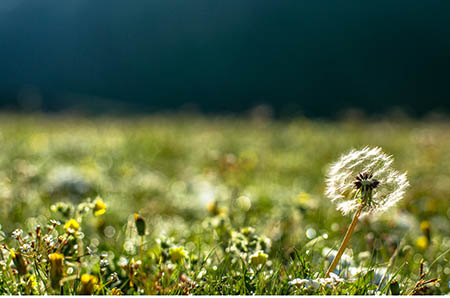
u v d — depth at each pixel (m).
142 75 96.75
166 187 7.48
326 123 20.31
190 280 2.88
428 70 79.38
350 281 2.88
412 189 6.55
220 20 112.44
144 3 122.31
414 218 5.02
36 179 6.61
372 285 2.87
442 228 5.11
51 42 109.88
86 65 101.12
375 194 2.64
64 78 96.00
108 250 3.89
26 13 119.81
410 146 12.33
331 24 100.38
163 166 9.78
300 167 9.47
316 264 3.46
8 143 11.55
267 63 92.06
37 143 11.88
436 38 89.12
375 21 98.44
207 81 91.06
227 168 8.45
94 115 26.70
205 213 5.53
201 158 10.70
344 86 79.31
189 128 18.25
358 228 4.41
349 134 15.37
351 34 94.06
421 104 68.75
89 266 3.24
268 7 109.81
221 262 3.38
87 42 110.62
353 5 102.31
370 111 61.47
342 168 2.72
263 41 101.25
